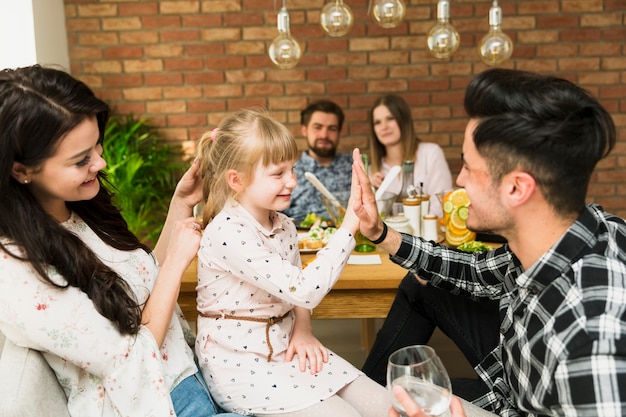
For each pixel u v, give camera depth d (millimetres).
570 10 4199
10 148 1219
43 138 1229
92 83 4344
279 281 1497
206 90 4352
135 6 4262
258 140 1557
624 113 4297
